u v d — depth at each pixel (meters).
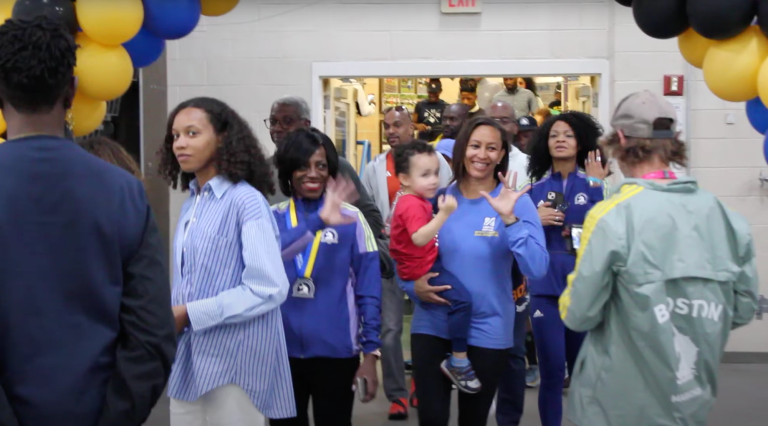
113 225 2.12
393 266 4.48
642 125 2.89
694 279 2.74
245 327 2.99
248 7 6.73
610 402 2.84
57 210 2.08
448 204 3.35
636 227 2.74
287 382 3.15
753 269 2.85
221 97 6.77
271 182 3.22
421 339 3.52
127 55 3.59
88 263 2.09
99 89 3.48
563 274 4.32
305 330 3.47
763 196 6.65
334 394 3.55
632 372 2.81
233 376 2.98
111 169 2.18
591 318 2.82
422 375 3.50
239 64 6.75
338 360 3.50
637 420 2.81
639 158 2.91
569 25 6.70
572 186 4.57
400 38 6.73
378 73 6.73
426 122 8.14
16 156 2.09
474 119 3.61
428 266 3.50
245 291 2.91
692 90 6.64
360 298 3.58
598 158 4.56
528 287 4.40
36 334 2.06
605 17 6.69
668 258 2.74
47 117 2.15
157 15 3.60
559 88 8.09
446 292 3.45
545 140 4.66
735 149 6.64
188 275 3.00
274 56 6.75
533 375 6.23
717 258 2.78
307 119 4.81
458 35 6.73
